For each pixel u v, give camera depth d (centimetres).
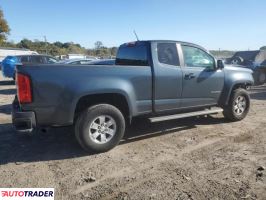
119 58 673
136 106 556
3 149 556
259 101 1056
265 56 1641
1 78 2231
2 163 490
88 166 475
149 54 580
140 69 554
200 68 650
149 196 378
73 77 491
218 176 430
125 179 427
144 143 581
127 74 538
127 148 554
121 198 376
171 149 546
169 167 466
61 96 485
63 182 421
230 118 732
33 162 494
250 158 496
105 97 539
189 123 723
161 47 594
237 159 493
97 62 1020
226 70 703
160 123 721
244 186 399
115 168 465
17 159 507
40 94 476
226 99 707
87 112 505
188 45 638
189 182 413
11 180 429
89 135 512
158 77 575
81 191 395
